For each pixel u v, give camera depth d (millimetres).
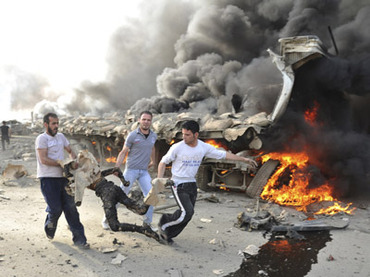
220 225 4777
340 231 4570
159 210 5422
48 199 3816
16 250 3777
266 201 5988
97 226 4664
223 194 6723
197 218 5105
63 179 3879
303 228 4520
